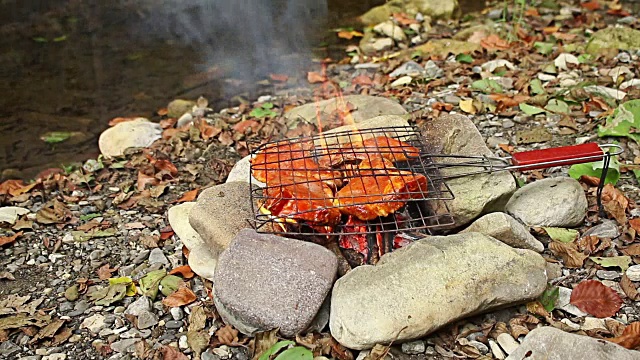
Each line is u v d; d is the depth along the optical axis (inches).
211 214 50.2
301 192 48.2
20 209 62.1
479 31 91.7
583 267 49.9
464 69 82.2
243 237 46.4
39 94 85.0
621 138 65.1
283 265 44.7
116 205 62.5
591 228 53.4
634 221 53.6
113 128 73.1
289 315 43.5
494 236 48.4
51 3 110.7
